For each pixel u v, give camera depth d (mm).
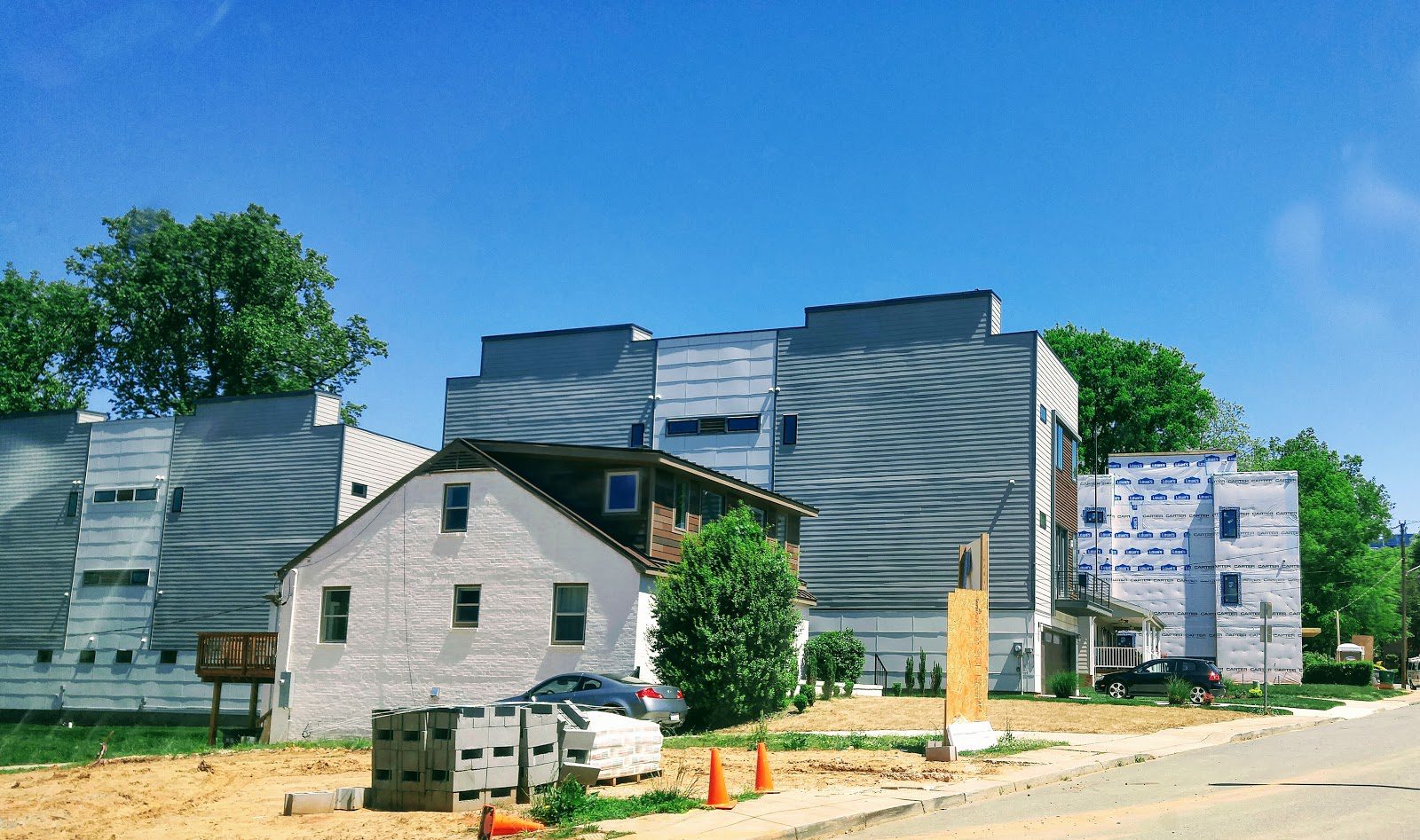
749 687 26688
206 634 34781
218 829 12555
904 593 40906
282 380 65938
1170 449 70125
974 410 41094
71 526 51938
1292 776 16750
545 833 11992
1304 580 82438
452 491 31625
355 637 31859
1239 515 58781
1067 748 20797
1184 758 19906
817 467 43125
